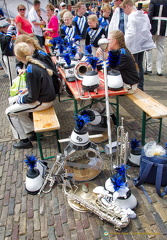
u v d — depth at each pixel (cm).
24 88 402
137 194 272
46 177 291
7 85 712
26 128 376
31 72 317
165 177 271
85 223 242
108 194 249
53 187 292
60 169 289
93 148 277
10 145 395
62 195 279
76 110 354
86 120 255
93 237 227
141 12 460
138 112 466
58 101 554
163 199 263
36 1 838
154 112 314
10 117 354
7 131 443
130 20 458
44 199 276
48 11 829
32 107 347
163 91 548
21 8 685
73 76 369
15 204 273
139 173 292
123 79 370
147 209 252
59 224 243
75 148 264
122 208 242
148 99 358
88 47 386
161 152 268
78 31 639
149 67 655
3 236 237
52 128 310
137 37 465
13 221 252
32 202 274
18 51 322
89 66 359
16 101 350
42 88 335
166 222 237
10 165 344
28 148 381
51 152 365
